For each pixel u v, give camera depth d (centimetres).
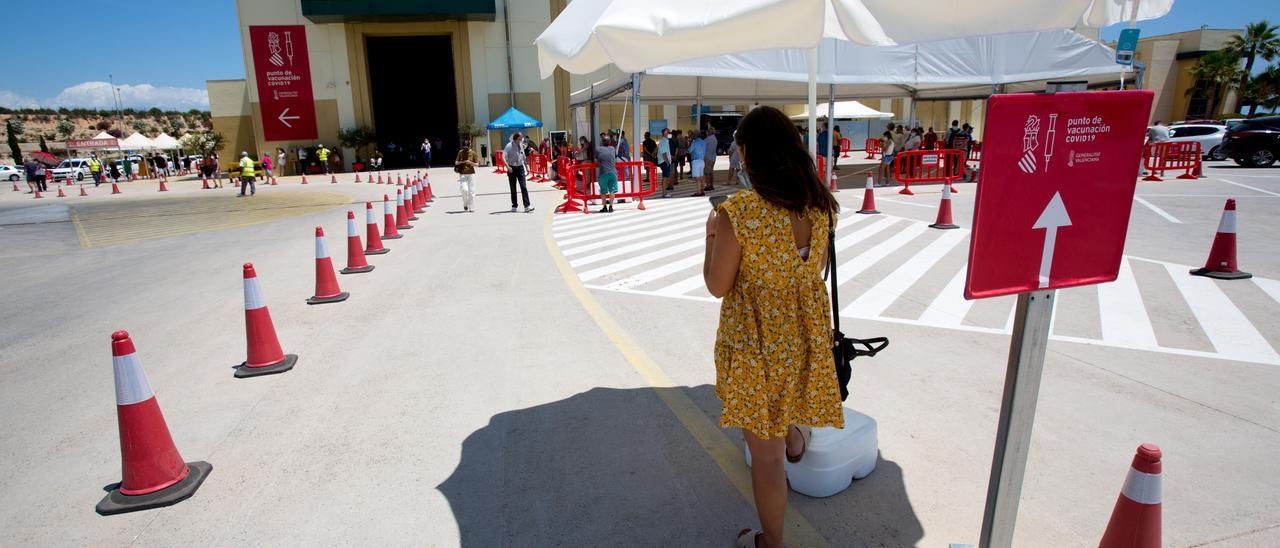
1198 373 410
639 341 505
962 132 1883
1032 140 180
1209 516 265
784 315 222
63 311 676
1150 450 191
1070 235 193
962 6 263
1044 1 263
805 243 224
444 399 404
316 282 650
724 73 1462
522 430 360
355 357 483
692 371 440
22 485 320
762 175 214
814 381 226
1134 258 750
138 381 300
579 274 752
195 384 440
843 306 589
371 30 3462
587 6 437
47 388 454
